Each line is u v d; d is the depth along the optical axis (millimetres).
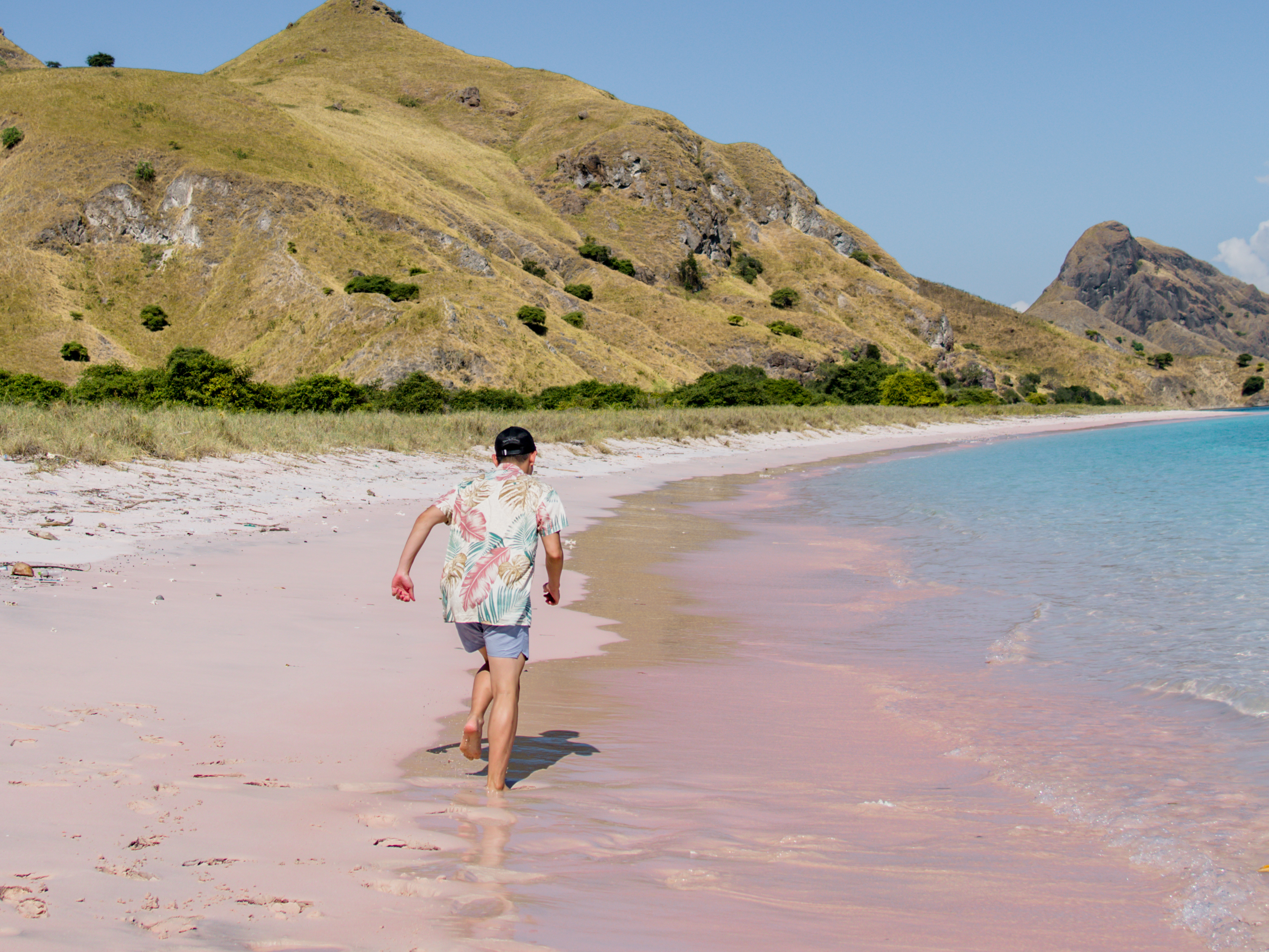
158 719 4254
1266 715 5207
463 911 2629
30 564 7578
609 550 12008
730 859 3207
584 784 3998
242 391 40094
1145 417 99562
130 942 2225
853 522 15266
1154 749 4656
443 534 11469
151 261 74875
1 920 2266
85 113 84312
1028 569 10781
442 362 58219
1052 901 2943
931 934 2680
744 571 10664
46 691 4465
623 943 2494
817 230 154000
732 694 5750
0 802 3051
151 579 7613
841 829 3564
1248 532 13695
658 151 130625
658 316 100562
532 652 6820
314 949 2307
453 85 154875
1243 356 172000
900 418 62031
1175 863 3242
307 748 4141
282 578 8258
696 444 34875
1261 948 2592
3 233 74562
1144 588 9500
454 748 4375
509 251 99438
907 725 5098
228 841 2973
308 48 167750
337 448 20125
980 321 166125
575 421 34188
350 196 83375
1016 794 4035
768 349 96562
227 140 85062
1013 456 36031
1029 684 6023
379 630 6711
